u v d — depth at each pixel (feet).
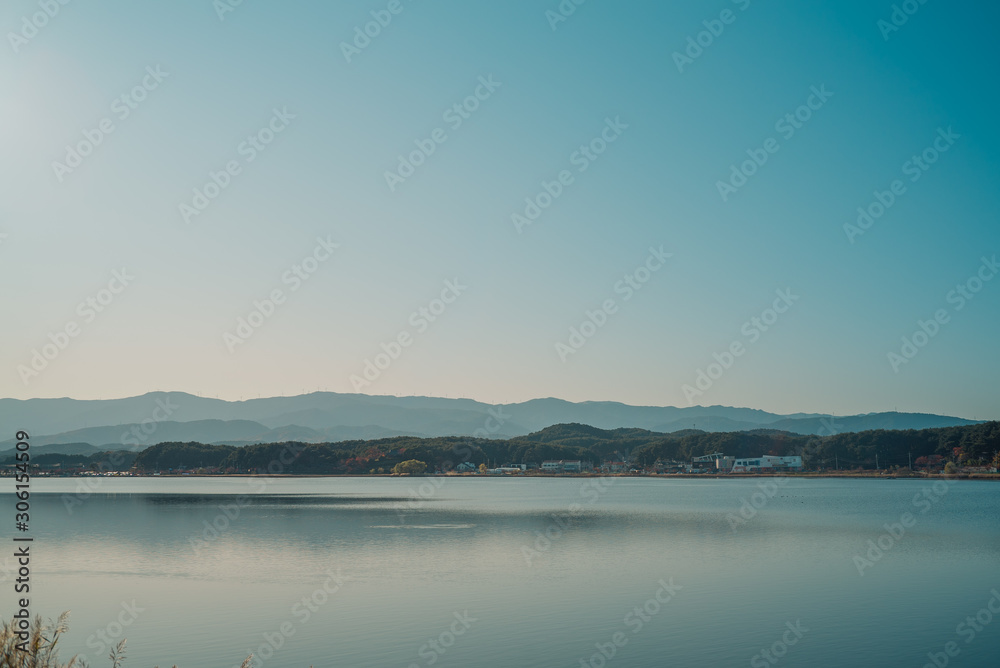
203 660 126.62
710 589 186.29
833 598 174.81
